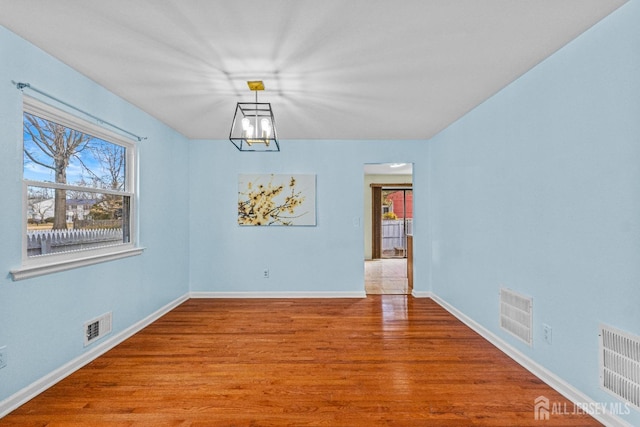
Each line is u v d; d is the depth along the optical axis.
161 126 3.77
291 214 4.63
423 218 4.62
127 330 3.12
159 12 1.75
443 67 2.38
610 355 1.78
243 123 2.71
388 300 4.47
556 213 2.17
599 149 1.84
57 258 2.36
